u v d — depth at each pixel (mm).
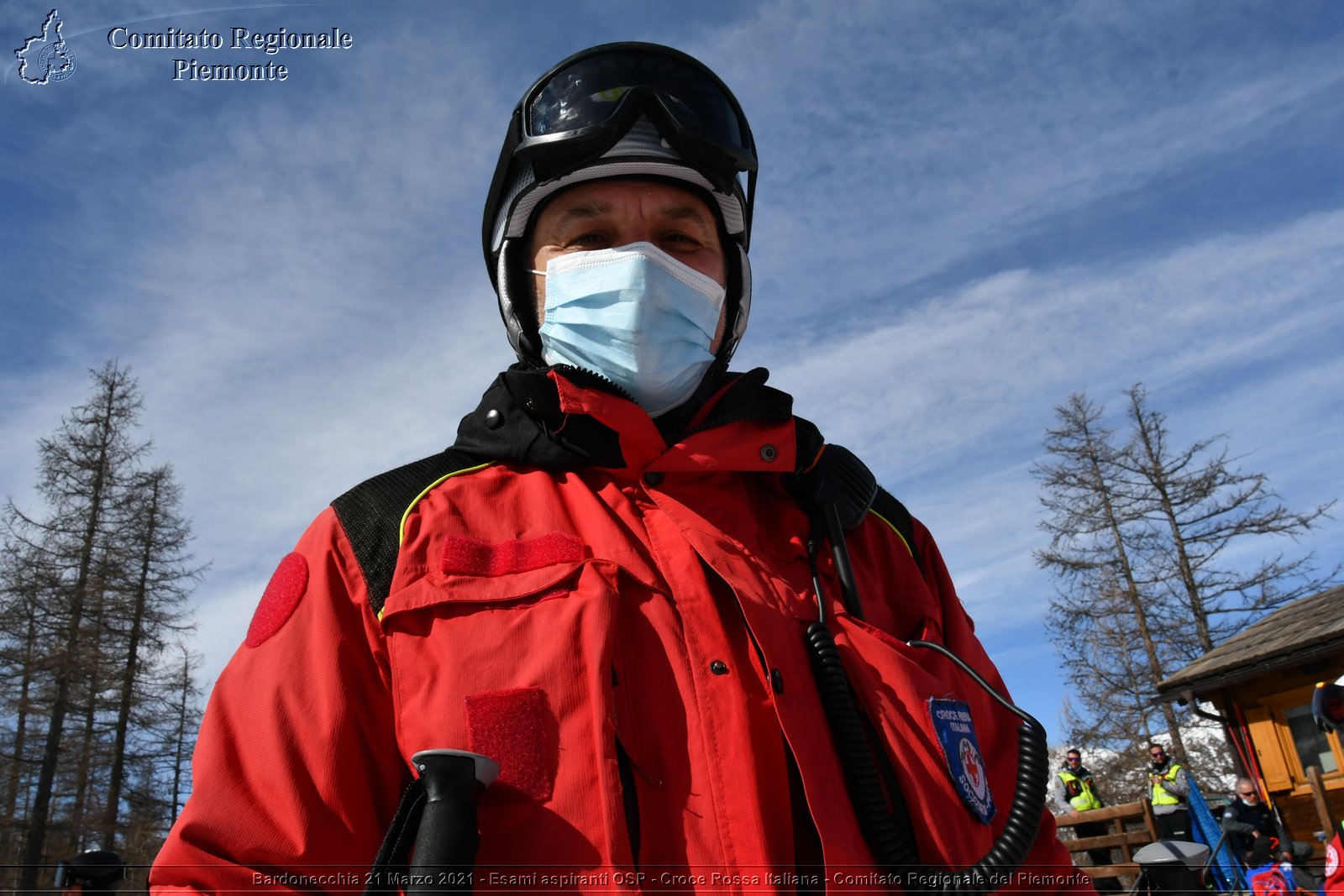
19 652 25406
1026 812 1112
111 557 26750
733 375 1745
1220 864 8320
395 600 1104
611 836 940
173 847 1010
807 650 1173
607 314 1492
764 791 1037
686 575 1166
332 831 1024
